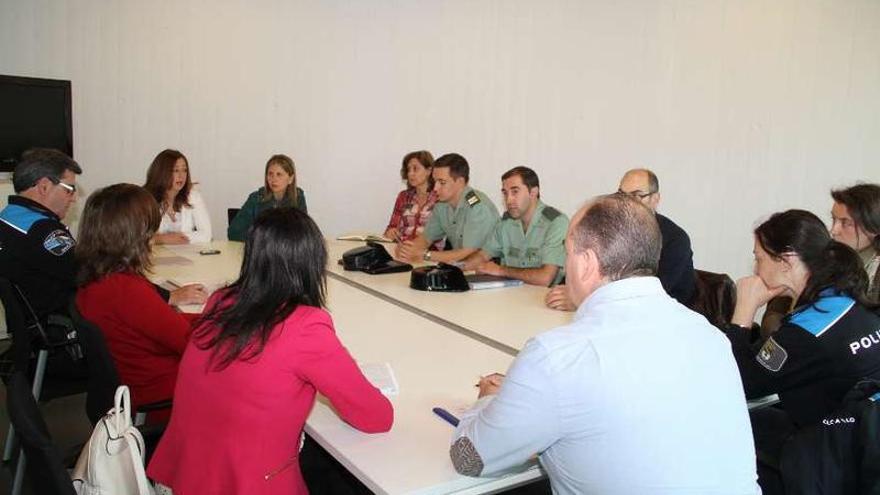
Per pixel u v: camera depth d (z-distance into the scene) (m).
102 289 2.07
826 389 1.73
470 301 2.90
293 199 4.50
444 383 1.91
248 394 1.39
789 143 3.90
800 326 1.76
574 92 4.85
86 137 4.80
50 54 4.63
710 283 2.86
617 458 1.17
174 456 1.49
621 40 4.56
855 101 3.64
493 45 5.22
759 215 4.05
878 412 1.43
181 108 5.05
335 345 1.45
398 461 1.44
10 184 4.22
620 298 1.26
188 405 1.46
